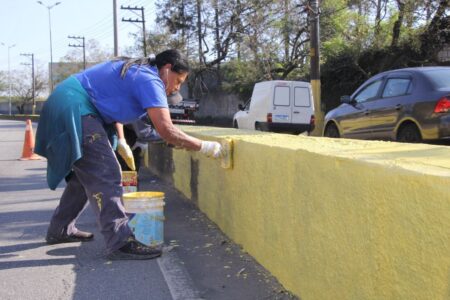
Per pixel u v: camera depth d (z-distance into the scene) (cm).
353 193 269
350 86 2353
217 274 426
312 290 327
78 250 505
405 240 225
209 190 606
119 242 468
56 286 409
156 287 404
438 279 205
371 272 254
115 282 416
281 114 1789
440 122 781
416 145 342
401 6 2066
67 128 450
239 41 3166
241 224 479
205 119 3938
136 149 694
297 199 346
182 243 519
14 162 1345
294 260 356
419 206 215
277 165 382
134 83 452
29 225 619
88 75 468
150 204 488
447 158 258
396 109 870
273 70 2989
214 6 3306
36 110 9306
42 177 1049
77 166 465
